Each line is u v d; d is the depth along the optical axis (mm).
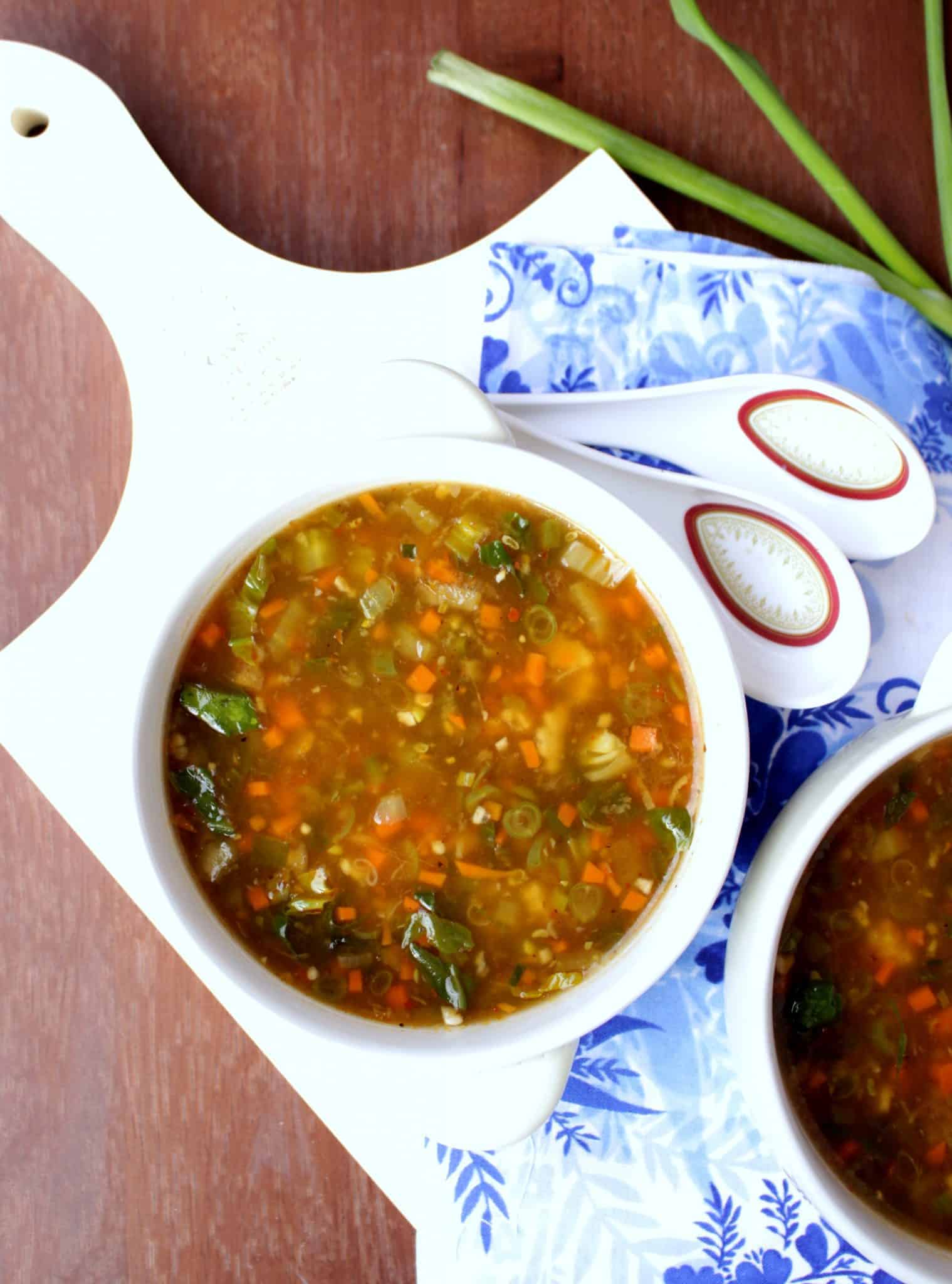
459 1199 424
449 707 399
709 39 432
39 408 455
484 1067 381
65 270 441
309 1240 443
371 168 457
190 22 458
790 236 445
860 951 406
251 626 396
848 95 460
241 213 457
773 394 423
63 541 453
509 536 398
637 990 383
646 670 400
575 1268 421
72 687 433
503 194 457
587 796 399
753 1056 387
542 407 429
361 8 458
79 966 448
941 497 434
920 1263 391
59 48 457
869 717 429
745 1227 421
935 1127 406
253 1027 429
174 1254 444
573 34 458
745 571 426
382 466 391
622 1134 424
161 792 391
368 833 397
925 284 446
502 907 397
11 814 449
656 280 435
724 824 385
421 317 439
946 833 406
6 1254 445
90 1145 447
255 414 438
